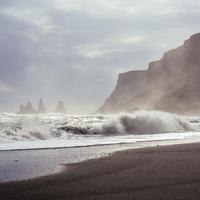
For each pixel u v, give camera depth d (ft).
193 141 79.36
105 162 47.85
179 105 469.57
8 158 54.54
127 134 111.86
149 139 88.53
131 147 68.49
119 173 38.99
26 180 36.55
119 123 118.83
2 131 88.58
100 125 113.09
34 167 45.39
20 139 85.35
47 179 36.96
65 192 30.76
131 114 132.67
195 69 499.92
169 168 40.73
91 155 56.59
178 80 503.20
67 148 69.00
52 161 50.70
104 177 36.99
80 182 34.78
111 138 93.86
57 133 98.02
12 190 31.94
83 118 155.74
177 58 521.24
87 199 28.22
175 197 27.63
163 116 136.56
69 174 39.50
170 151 57.47
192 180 33.68
